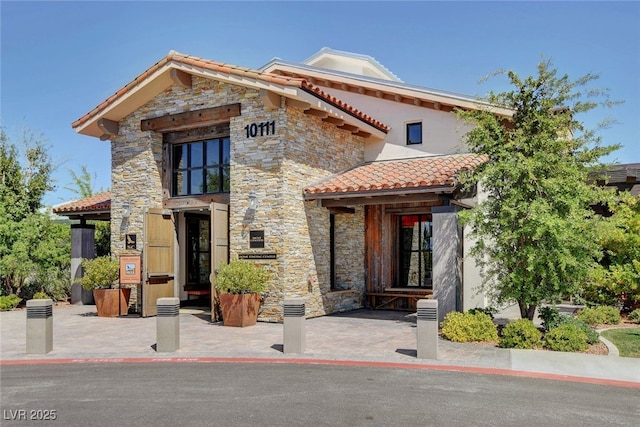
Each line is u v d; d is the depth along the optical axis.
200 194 16.98
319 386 8.28
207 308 18.05
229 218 16.03
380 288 18.11
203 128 16.78
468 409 7.14
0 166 22.83
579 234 11.61
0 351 11.30
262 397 7.71
